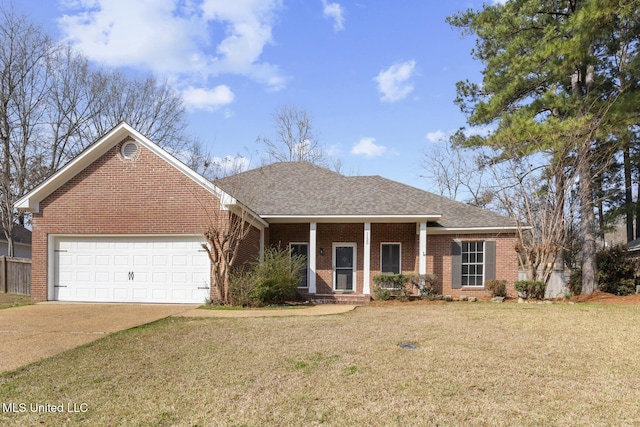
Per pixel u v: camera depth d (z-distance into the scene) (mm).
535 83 17953
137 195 13844
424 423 4445
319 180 19625
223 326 9453
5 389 5453
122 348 7500
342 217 15820
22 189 25594
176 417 4598
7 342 8016
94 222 13945
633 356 6906
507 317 10547
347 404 4930
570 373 6043
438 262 17250
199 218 13562
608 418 4594
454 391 5340
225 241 13180
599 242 29453
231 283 13164
